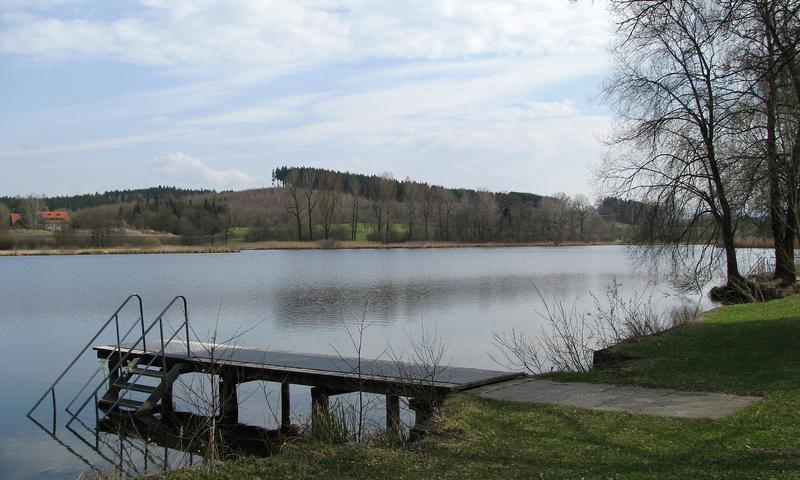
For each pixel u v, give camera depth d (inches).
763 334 531.5
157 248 3314.5
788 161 668.7
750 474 220.7
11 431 495.2
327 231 3880.4
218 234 3651.6
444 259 2881.4
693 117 988.6
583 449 262.7
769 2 390.9
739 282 984.9
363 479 242.7
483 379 402.3
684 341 515.5
